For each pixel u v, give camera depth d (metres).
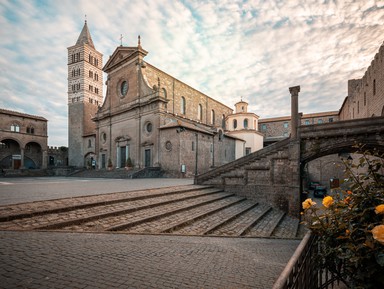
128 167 30.22
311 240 3.23
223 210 11.75
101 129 38.69
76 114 50.03
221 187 17.78
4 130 42.69
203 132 31.50
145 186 14.45
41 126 49.06
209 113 46.41
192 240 6.23
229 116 47.62
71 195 9.55
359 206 2.73
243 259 4.93
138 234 6.45
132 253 4.69
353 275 2.42
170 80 36.75
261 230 9.98
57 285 3.14
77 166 46.84
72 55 52.16
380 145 13.34
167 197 11.51
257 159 16.98
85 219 7.05
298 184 15.44
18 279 3.23
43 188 12.88
